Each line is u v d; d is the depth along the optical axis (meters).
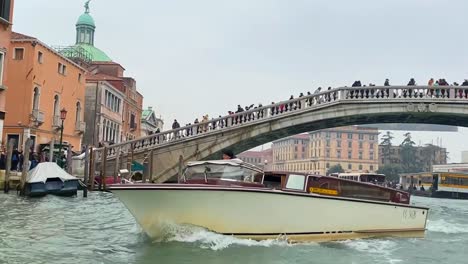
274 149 134.75
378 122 27.80
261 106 25.20
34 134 28.39
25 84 27.89
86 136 38.41
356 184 11.03
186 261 8.02
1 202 16.03
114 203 17.70
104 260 7.97
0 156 21.22
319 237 10.39
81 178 24.39
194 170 10.80
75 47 45.97
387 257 9.24
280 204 9.84
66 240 9.61
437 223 16.03
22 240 9.35
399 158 111.19
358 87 23.86
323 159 107.38
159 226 9.41
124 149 24.67
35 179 18.41
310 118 24.02
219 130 24.03
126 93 47.84
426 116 24.80
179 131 24.50
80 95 35.12
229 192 9.41
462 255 9.79
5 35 22.53
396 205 11.61
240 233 9.64
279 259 8.49
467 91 23.34
